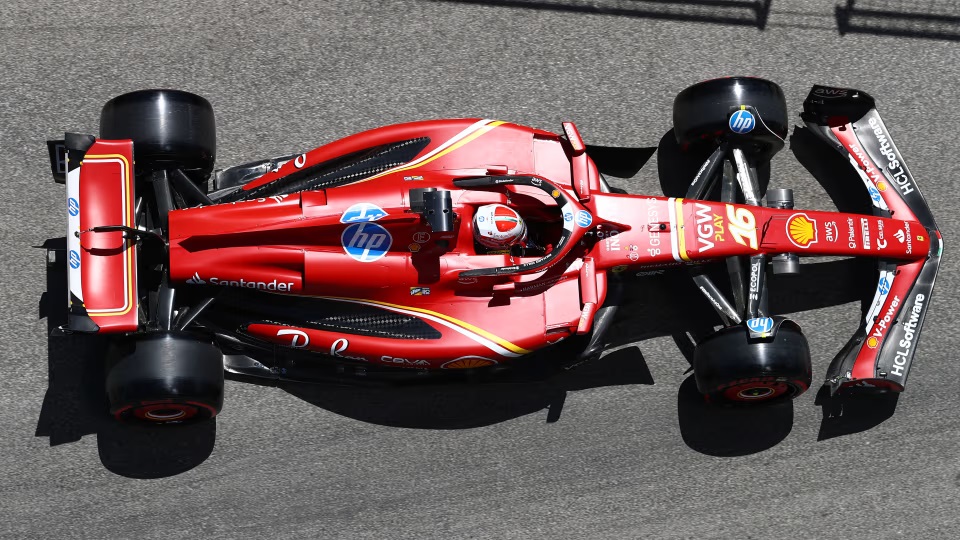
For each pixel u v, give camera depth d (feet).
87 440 79.71
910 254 80.18
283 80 88.17
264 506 80.18
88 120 85.87
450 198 69.72
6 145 84.07
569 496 82.07
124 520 78.95
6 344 80.43
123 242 69.67
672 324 85.81
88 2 88.12
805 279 87.81
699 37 92.73
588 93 90.53
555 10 92.17
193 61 87.86
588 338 78.64
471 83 89.86
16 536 77.97
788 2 94.22
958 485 84.33
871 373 79.46
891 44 93.91
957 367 86.69
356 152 76.43
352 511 80.69
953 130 92.17
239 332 75.97
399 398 82.53
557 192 71.92
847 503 83.51
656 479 82.94
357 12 90.38
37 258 82.12
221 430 80.74
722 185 81.97
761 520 82.79
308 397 81.97
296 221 70.44
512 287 73.26
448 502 81.35
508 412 83.05
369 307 73.67
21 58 86.17
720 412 84.53
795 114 91.50
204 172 78.38
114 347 71.36
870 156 84.17
